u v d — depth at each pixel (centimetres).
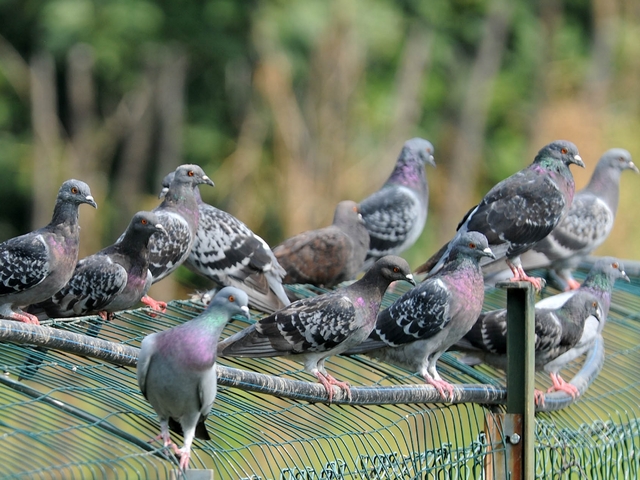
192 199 1320
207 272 1350
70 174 2791
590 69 3291
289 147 2414
